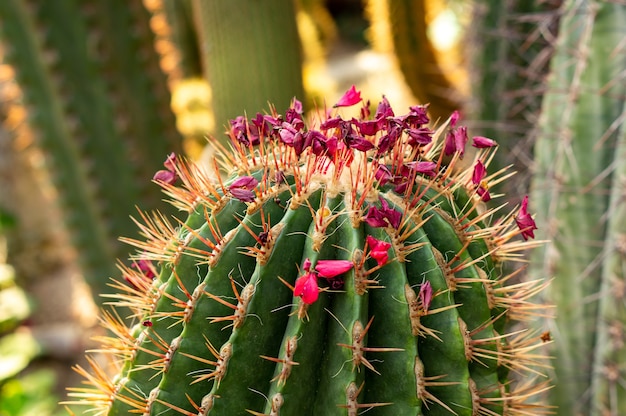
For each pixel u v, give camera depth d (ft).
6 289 21.08
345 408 4.73
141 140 11.27
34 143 11.27
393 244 4.88
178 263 5.28
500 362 5.26
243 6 10.39
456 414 4.98
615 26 8.38
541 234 9.14
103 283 11.67
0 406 15.66
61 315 20.67
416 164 5.22
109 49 10.91
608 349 8.36
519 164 11.44
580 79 8.60
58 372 18.63
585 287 8.59
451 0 15.51
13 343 18.86
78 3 10.64
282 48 10.55
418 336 5.01
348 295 4.77
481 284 5.15
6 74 11.03
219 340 5.06
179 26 19.92
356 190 5.01
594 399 8.64
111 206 11.31
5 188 21.76
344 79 31.19
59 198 11.43
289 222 4.92
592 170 8.50
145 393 5.43
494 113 12.16
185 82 20.59
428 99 16.24
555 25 11.13
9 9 10.55
